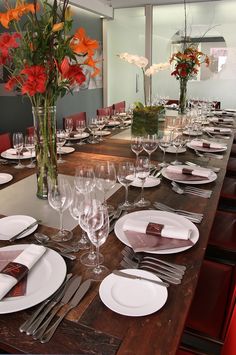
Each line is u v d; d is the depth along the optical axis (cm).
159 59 627
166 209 136
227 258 169
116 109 434
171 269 96
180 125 307
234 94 588
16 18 119
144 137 209
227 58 576
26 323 76
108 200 145
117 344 71
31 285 87
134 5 600
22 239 113
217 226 189
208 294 133
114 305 80
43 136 138
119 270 93
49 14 121
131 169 149
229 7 556
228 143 262
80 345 71
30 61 123
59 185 123
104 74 658
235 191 242
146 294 84
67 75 121
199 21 580
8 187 161
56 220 127
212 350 112
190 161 210
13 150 218
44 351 69
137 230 113
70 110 555
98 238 95
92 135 281
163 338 73
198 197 150
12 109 445
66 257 101
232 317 93
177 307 81
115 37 643
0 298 81
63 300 83
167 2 579
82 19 556
